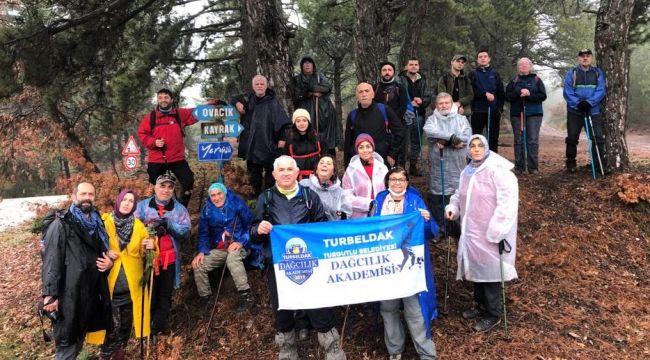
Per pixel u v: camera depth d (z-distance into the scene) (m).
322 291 3.71
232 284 5.37
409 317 3.81
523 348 4.01
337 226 3.75
